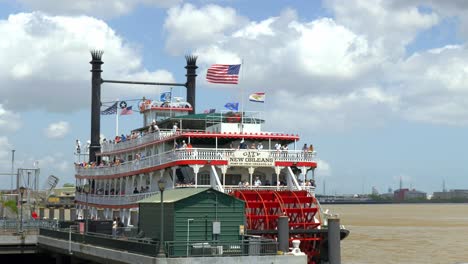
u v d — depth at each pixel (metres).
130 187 55.62
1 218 61.72
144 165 51.69
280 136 49.97
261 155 47.50
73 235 41.62
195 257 30.19
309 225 45.00
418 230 100.56
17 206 66.94
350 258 59.09
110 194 59.91
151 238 35.53
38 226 51.03
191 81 75.06
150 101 64.94
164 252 30.23
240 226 35.31
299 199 45.44
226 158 46.62
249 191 45.59
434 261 56.94
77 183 71.19
